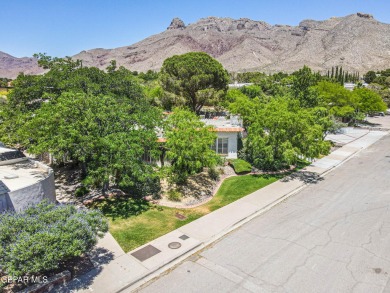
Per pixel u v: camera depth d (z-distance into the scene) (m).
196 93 36.50
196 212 14.41
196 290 8.96
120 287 8.95
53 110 14.32
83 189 16.52
